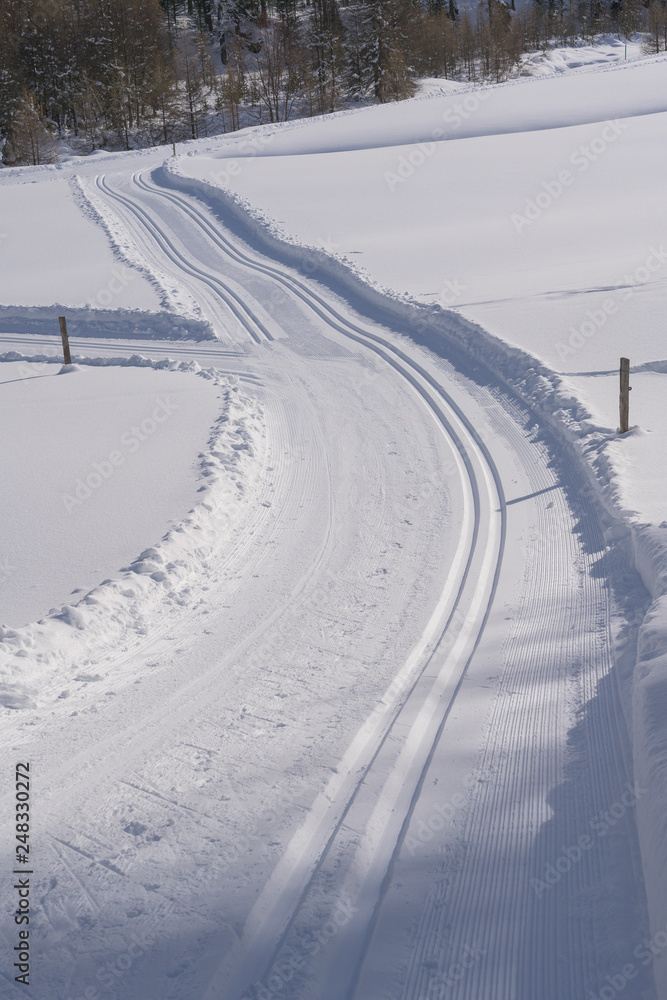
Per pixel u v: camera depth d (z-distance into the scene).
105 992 4.10
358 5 70.12
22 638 7.55
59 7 79.81
